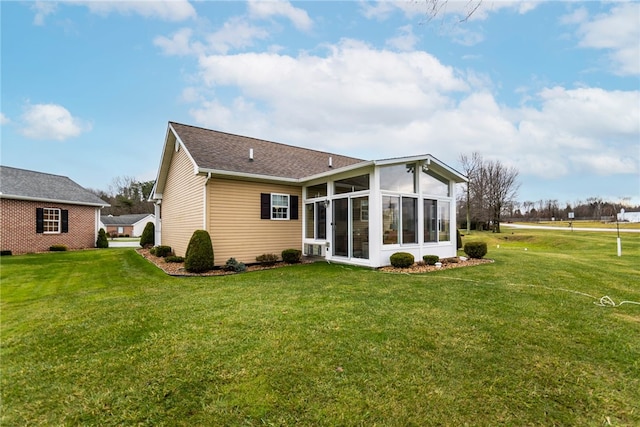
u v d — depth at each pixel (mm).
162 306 5328
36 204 15750
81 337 3990
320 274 8305
